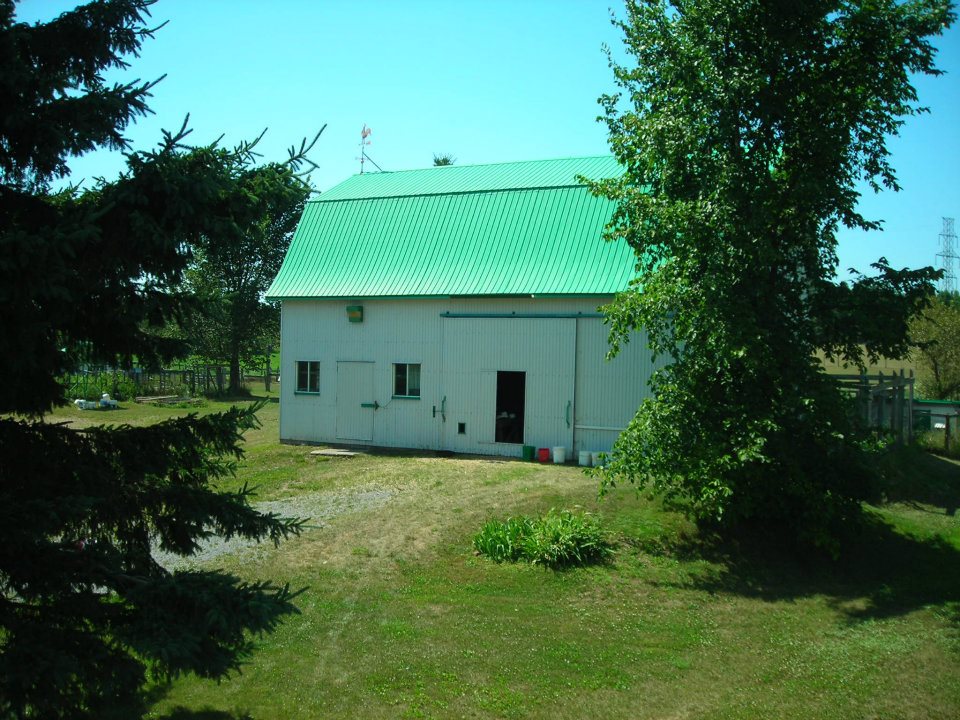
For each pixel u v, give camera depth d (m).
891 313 11.20
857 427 11.59
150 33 5.49
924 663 7.28
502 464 18.78
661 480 11.79
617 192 12.08
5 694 4.18
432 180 24.25
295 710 6.64
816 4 10.62
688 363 11.62
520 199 21.20
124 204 4.99
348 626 8.66
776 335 11.37
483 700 6.81
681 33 11.31
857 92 11.23
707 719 6.36
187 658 4.53
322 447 21.88
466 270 20.45
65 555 4.76
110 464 5.54
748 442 10.66
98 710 5.90
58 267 4.46
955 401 23.97
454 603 9.51
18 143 5.05
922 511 13.77
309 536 12.55
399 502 14.80
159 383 38.81
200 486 6.17
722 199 10.86
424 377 20.81
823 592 10.09
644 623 8.92
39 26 5.26
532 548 11.28
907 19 10.75
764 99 11.01
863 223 11.28
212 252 5.60
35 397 5.43
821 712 6.36
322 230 23.27
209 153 5.29
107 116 5.06
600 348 18.80
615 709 6.62
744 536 11.99
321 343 22.17
